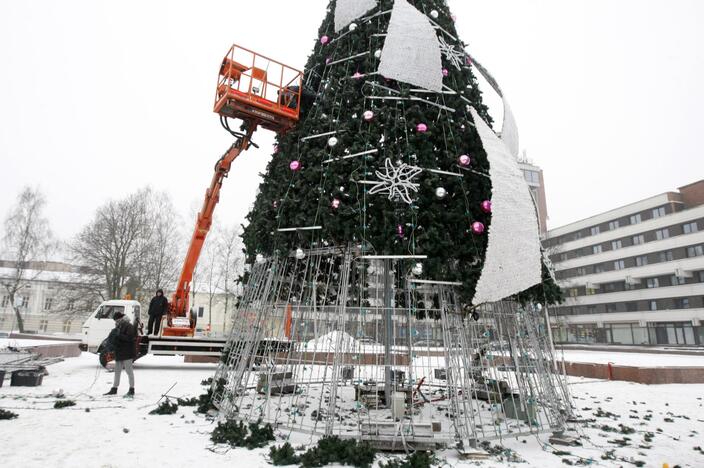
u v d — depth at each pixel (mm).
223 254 43500
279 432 6016
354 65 7363
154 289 39469
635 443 6137
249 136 10375
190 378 12344
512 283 5680
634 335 50062
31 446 5223
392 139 6371
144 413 7277
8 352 10969
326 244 6879
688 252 45750
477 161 6648
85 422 6539
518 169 6289
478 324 6750
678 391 11812
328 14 8445
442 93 6797
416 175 6023
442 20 7590
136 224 39625
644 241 50125
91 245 38750
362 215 5938
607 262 53875
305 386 10211
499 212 5801
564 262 58750
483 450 5340
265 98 9586
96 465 4602
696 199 48875
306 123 7414
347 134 6555
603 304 53781
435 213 5980
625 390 11945
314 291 7121
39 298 50250
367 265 8867
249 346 6996
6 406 7707
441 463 4871
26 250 40188
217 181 13695
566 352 29000
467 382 5812
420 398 8453
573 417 7156
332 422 5461
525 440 6059
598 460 5215
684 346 43812
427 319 7707
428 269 5723
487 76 8305
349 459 4734
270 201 7352
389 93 6684
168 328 14773
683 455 5582
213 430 6082
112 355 13617
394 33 6867
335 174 6254
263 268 7391
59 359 11758
